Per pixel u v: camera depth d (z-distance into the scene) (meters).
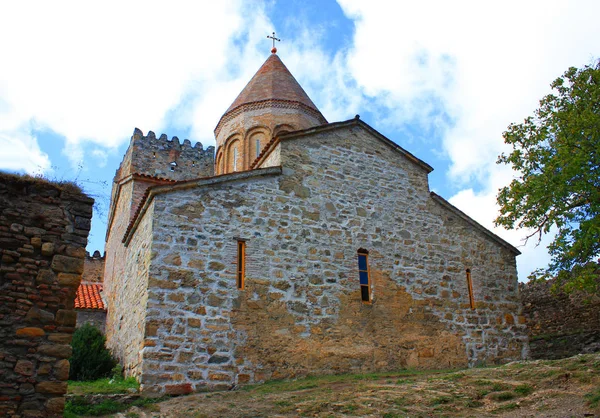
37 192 8.91
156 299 12.71
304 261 15.13
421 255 17.42
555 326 21.70
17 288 8.32
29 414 7.87
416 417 9.82
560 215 13.75
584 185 13.23
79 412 10.50
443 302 17.16
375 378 13.32
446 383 11.94
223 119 24.78
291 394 11.80
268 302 14.13
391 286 16.39
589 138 13.64
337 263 15.68
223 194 14.59
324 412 10.31
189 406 11.09
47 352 8.23
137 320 13.45
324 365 14.30
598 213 13.41
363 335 15.27
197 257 13.58
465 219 18.84
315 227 15.73
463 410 10.20
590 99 14.23
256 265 14.33
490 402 10.59
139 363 12.38
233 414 10.41
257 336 13.64
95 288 26.58
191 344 12.73
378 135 18.19
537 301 22.78
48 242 8.72
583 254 13.75
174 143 27.52
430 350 16.23
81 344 14.84
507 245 19.36
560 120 14.22
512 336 18.08
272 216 15.12
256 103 23.97
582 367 11.63
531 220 14.22
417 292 16.81
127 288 15.92
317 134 17.02
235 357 13.16
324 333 14.66
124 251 18.02
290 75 25.86
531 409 9.93
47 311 8.41
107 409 10.83
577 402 9.87
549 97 14.84
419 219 17.92
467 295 17.78
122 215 23.02
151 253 13.05
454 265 17.97
